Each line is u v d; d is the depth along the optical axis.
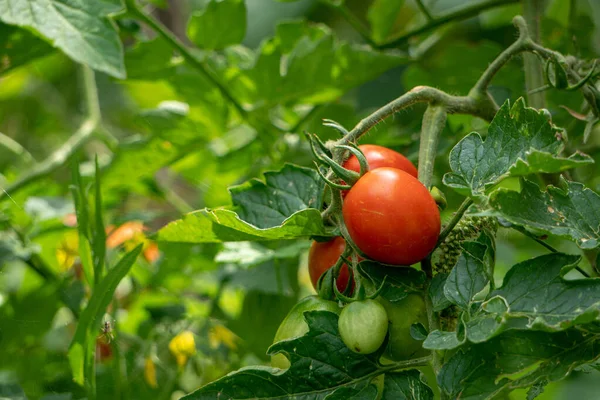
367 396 0.67
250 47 1.95
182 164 1.10
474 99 0.73
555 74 0.73
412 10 1.61
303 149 1.01
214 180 1.10
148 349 0.91
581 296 0.64
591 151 0.92
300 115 1.11
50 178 1.07
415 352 0.69
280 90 0.99
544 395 1.11
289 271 0.95
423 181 0.70
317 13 1.77
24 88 1.44
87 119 1.06
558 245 1.11
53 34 0.75
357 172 0.69
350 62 0.97
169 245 0.95
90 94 1.07
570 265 0.64
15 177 1.07
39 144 1.48
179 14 1.50
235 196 0.75
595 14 1.19
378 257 0.68
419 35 1.03
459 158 0.68
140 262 0.97
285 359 0.69
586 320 0.62
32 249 0.93
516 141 0.68
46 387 0.89
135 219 0.96
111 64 0.76
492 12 1.20
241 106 0.99
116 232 0.97
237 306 1.05
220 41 0.97
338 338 0.68
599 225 0.66
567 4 1.11
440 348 0.64
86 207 0.79
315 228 0.70
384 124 0.96
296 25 1.01
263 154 1.06
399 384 0.68
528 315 0.64
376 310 0.67
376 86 1.30
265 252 0.88
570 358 0.65
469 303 0.66
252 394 0.67
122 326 0.99
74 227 0.96
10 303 0.96
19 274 1.03
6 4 0.75
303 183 0.75
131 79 0.98
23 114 1.46
